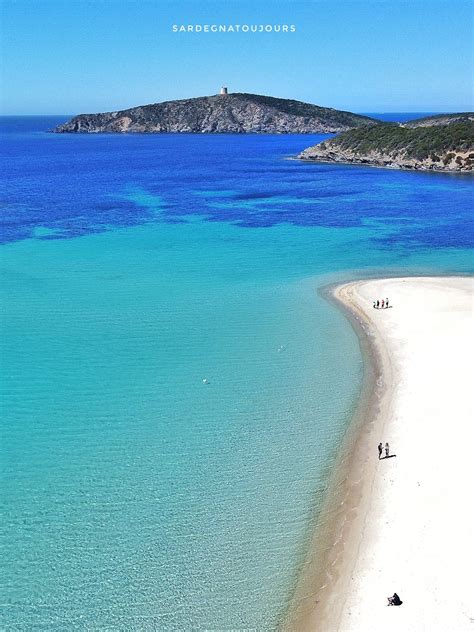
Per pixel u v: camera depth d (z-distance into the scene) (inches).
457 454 1023.0
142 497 967.6
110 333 1601.9
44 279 2073.1
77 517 922.7
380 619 735.7
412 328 1606.8
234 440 1124.5
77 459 1064.8
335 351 1496.1
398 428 1137.4
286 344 1540.4
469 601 740.7
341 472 1027.9
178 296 1911.9
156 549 863.1
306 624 745.6
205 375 1374.3
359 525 899.4
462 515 880.3
